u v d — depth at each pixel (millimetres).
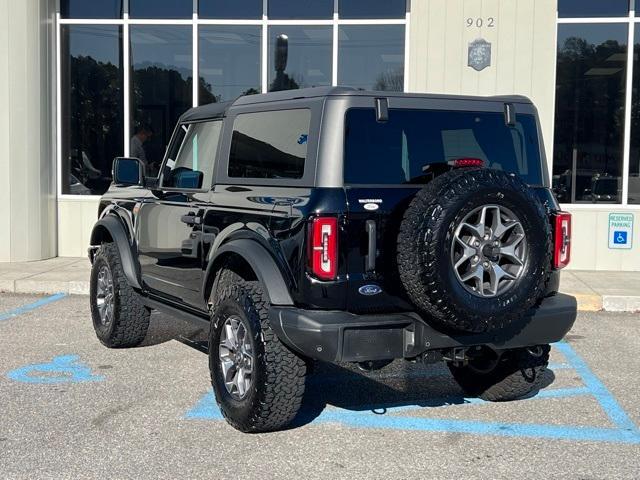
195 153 6051
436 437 4945
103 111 12430
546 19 11352
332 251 4445
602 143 11617
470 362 5793
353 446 4766
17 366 6469
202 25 12266
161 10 12281
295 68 12234
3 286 9984
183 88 12359
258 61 12266
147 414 5297
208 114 5934
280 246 4660
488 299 4441
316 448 4719
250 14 12203
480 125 5203
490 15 11422
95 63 12391
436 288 4312
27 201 11578
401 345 4566
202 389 5879
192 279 5711
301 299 4523
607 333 8070
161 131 12445
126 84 12359
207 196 5547
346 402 5680
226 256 5152
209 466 4410
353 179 4668
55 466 4387
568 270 11500
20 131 11414
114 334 6871
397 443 4828
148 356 6836
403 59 11984
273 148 5035
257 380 4695
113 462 4453
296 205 4586
